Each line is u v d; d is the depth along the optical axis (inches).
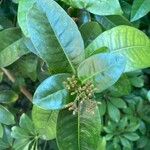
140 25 25.7
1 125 20.3
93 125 16.7
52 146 27.1
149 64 17.0
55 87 15.7
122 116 29.4
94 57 15.6
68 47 16.2
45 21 15.8
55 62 16.2
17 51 19.1
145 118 29.2
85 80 16.0
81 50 16.3
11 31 18.9
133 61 17.0
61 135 16.7
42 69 20.4
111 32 17.0
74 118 16.7
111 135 27.9
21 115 22.1
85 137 16.8
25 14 16.9
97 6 16.9
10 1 21.2
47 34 15.9
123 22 19.4
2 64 19.2
